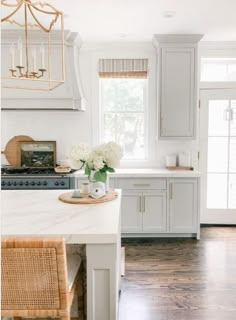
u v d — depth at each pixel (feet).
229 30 12.63
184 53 13.42
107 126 15.37
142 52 14.66
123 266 10.53
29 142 14.82
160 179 13.25
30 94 12.96
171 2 9.74
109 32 12.90
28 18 10.95
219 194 15.11
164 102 13.62
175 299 8.66
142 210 13.35
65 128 14.99
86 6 10.00
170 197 13.30
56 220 6.18
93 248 5.51
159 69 13.50
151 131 14.97
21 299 4.87
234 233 14.19
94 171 7.77
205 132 14.88
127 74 14.62
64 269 4.77
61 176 12.69
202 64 14.89
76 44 13.44
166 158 14.70
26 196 8.52
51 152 14.85
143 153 15.39
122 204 13.34
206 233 14.21
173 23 11.75
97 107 14.93
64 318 4.96
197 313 8.02
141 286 9.36
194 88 13.55
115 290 5.59
